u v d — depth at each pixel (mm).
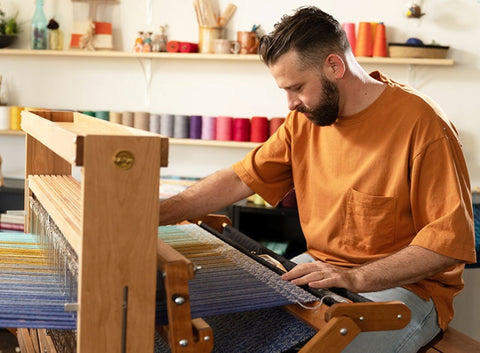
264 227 3842
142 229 1062
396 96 1797
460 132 3535
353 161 1846
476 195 3342
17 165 4121
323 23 1692
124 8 3861
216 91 3836
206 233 1860
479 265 3189
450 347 1697
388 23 3557
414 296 1727
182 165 3922
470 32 3475
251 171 1995
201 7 3688
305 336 1309
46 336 1703
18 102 4074
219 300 1271
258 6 3711
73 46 3824
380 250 1832
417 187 1750
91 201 1027
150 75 3896
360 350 1535
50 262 1535
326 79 1709
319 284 1453
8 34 3875
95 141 1015
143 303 1082
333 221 1887
